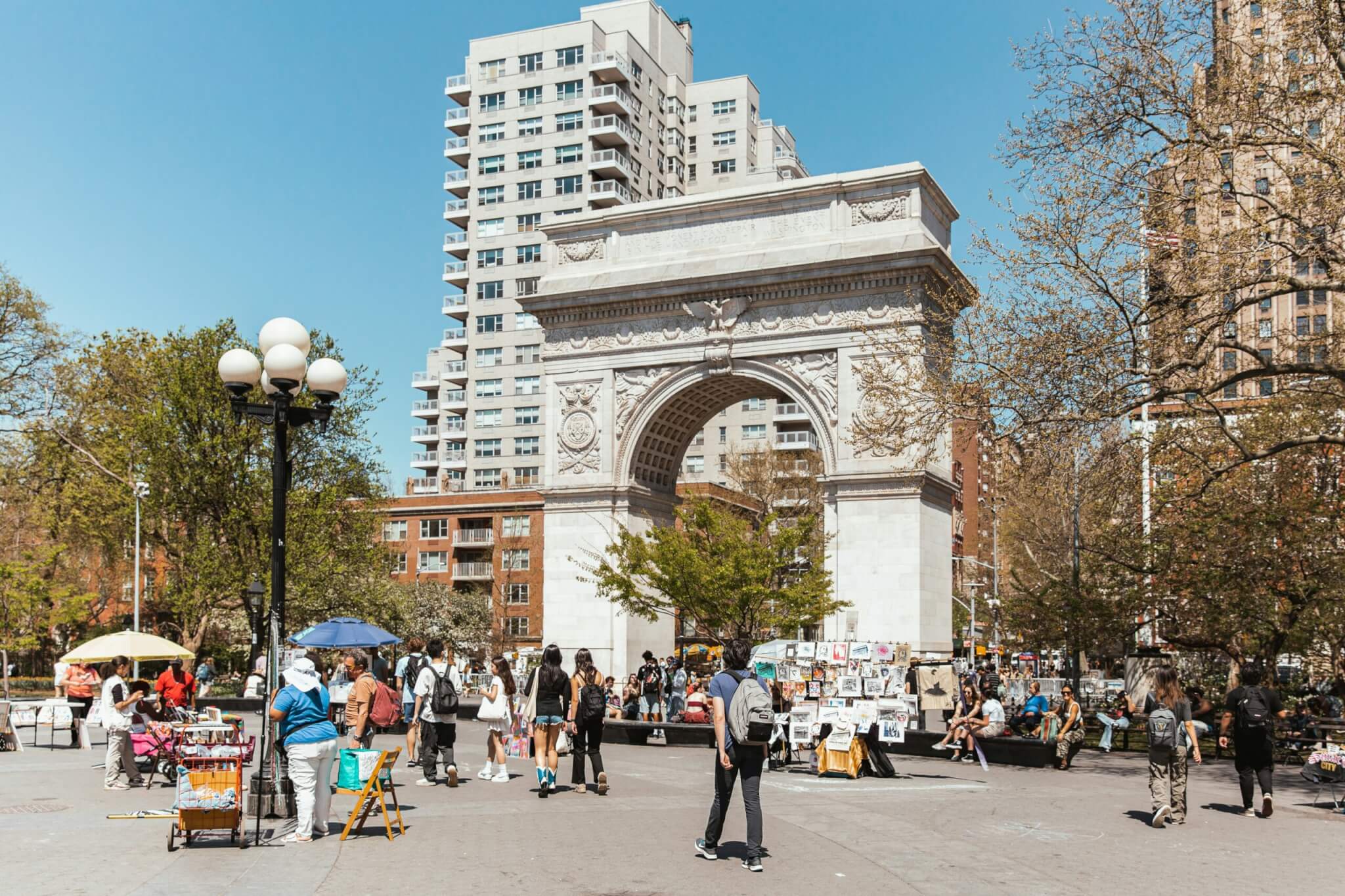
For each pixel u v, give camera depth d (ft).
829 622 141.18
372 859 44.86
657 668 130.21
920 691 104.06
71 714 103.76
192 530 174.09
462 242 353.72
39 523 202.39
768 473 262.67
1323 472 113.60
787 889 39.60
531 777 76.23
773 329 149.28
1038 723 113.19
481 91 356.38
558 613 159.33
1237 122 87.20
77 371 195.93
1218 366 99.14
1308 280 82.64
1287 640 123.95
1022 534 231.71
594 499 159.33
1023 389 90.79
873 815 58.08
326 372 56.95
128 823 54.80
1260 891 41.34
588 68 343.46
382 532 226.38
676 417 163.43
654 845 48.42
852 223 147.23
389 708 63.93
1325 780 74.54
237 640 239.50
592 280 159.84
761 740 43.04
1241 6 89.97
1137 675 123.03
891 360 126.62
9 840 49.37
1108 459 98.53
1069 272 90.02
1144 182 89.04
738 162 374.63
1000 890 40.09
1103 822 57.98
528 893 38.42
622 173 342.03
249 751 57.16
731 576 129.39
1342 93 84.89
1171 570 120.26
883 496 139.74
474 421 347.56
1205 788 76.89
